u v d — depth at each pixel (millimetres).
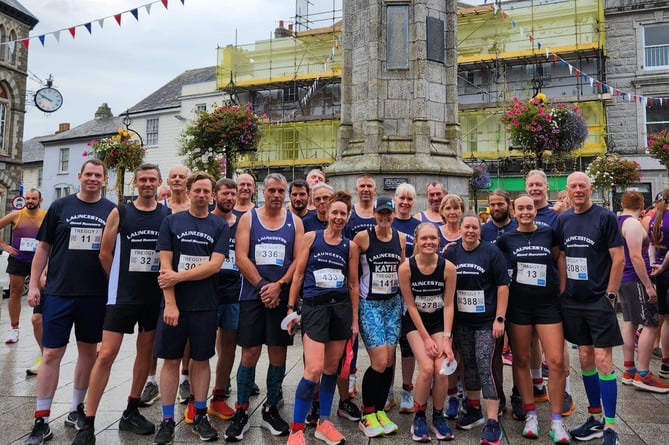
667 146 17250
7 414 4695
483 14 24094
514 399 4703
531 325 4367
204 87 28359
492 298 4383
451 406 4730
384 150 8992
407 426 4473
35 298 4289
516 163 23266
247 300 4352
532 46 21312
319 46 27062
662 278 5812
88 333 4352
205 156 17766
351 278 4355
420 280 4336
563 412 4684
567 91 23094
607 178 17531
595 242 4184
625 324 5715
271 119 27406
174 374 4145
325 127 26562
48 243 4383
